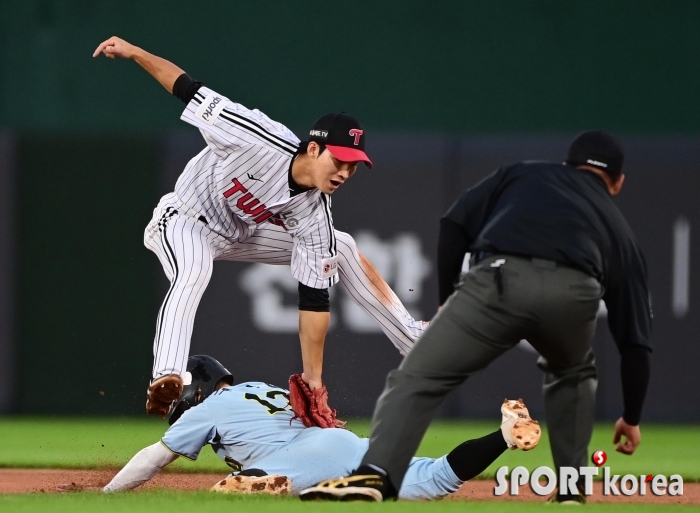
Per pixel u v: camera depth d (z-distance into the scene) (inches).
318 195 711.7
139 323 1380.4
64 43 1587.1
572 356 546.9
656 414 1387.8
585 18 1581.0
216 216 735.7
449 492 614.5
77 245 1385.3
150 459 626.2
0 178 1386.6
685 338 1386.6
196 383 669.9
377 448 521.7
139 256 1380.4
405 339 833.5
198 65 1595.7
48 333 1381.6
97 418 1376.7
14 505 520.1
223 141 694.5
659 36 1579.7
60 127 1585.9
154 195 1387.8
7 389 1380.4
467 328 524.4
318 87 1588.3
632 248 540.1
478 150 1398.9
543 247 522.9
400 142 1403.8
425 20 1587.1
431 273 1389.0
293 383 641.0
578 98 1582.2
